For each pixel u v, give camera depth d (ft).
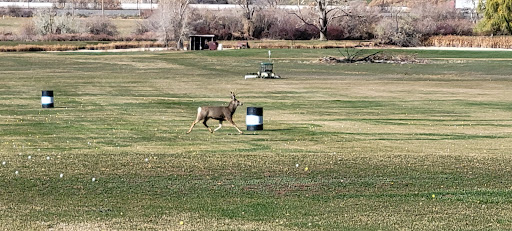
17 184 45.21
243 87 149.59
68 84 153.89
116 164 52.49
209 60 249.14
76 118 87.71
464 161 55.67
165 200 41.68
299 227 35.99
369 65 228.63
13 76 177.99
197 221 36.96
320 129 78.69
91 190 43.96
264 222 36.91
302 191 44.47
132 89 141.79
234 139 68.95
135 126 79.46
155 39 343.26
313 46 312.29
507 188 45.88
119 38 341.82
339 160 55.52
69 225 35.88
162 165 52.34
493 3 329.93
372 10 355.97
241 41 343.87
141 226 35.86
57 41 331.57
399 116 95.30
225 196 42.88
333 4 351.87
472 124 86.02
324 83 162.91
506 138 72.43
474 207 40.60
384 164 53.98
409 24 338.54
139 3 498.28
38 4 438.40
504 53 276.82
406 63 235.81
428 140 70.18
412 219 37.78
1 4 435.53
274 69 211.82
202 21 352.49
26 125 79.61
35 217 37.40
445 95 132.26
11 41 327.06
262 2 384.27
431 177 49.21
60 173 48.85
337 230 35.53
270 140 68.54
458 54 272.72
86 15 404.36
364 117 93.56
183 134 72.38
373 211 39.47
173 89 142.72
